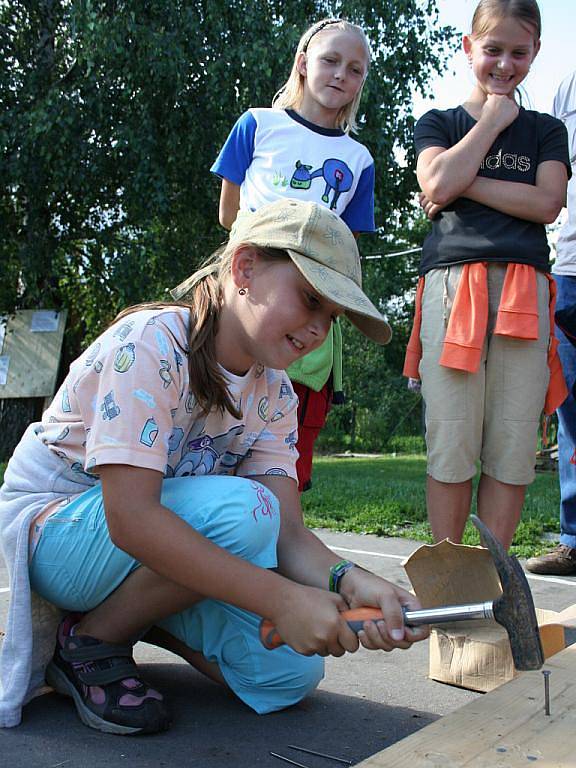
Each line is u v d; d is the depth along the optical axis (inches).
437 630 90.1
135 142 419.5
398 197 511.5
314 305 68.7
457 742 55.7
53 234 474.0
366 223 134.5
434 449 116.3
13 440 492.7
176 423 74.5
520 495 117.3
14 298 494.6
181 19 433.4
